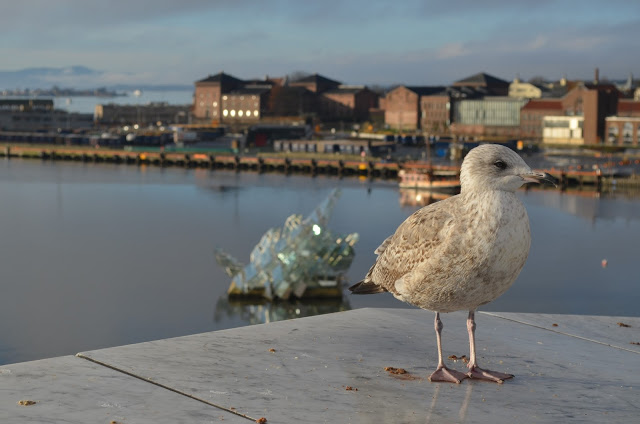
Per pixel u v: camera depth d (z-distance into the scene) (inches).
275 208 3437.5
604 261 2164.1
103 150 6368.1
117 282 1995.6
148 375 175.5
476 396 170.1
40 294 1865.2
